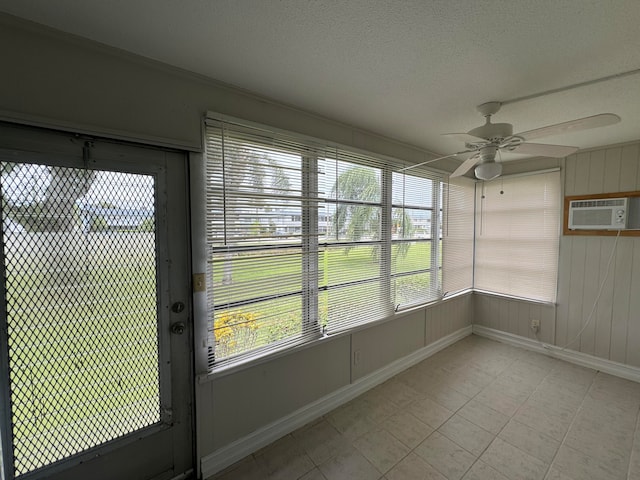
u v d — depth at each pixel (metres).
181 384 1.65
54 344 1.31
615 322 2.77
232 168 1.71
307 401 2.13
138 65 1.41
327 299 2.22
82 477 1.40
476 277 3.81
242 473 1.70
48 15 1.11
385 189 2.61
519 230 3.41
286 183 1.94
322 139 2.09
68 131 1.27
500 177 3.54
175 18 1.12
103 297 1.42
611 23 1.10
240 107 1.73
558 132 1.53
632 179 2.64
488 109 1.86
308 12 1.08
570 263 3.04
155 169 1.52
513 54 1.33
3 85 1.14
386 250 2.65
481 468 1.71
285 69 1.50
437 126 2.30
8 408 1.22
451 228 3.42
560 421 2.12
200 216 1.62
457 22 1.12
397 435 1.99
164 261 1.57
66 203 1.31
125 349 1.48
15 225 1.21
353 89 1.70
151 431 1.57
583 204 2.91
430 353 3.21
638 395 2.44
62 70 1.24
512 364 3.01
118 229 1.44
